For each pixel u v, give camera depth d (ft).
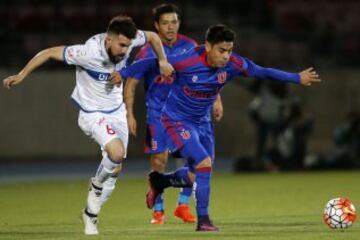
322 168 247.70
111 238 94.89
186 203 120.67
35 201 166.09
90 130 101.14
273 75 103.35
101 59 99.50
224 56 98.48
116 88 102.89
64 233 104.53
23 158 280.51
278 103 242.99
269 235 96.43
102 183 100.32
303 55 306.14
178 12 117.50
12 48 293.02
